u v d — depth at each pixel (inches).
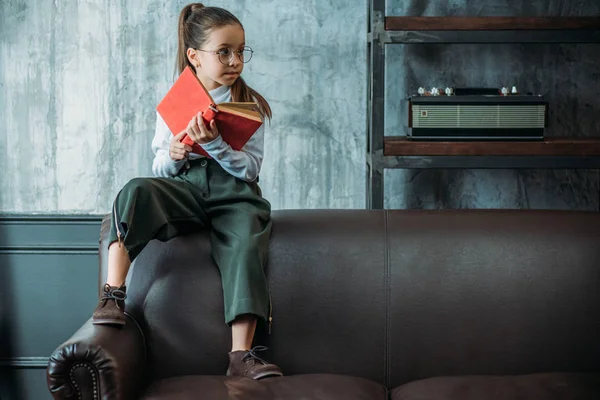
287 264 90.1
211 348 87.8
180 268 89.8
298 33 122.9
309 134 124.6
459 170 126.2
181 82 85.4
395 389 84.1
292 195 125.9
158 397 76.9
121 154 125.1
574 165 110.4
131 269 90.5
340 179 125.4
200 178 91.1
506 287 88.9
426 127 111.0
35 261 126.6
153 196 85.7
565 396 77.7
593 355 88.0
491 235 91.7
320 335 88.7
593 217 94.0
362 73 123.7
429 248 91.0
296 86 123.8
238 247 87.0
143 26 122.8
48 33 122.8
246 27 122.9
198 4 95.0
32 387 128.8
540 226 92.4
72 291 127.3
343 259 90.5
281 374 83.1
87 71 123.6
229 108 86.0
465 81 124.0
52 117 124.3
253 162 91.0
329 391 78.8
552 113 124.7
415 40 109.3
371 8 111.3
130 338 82.1
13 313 127.5
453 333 88.2
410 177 126.1
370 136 116.0
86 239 126.0
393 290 89.4
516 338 88.0
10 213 126.0
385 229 93.0
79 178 125.5
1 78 123.6
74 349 75.4
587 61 123.9
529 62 123.7
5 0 122.4
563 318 88.2
